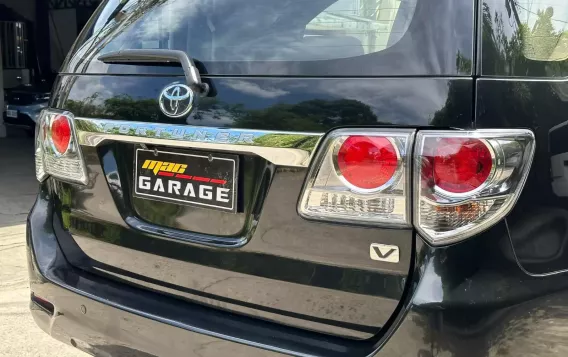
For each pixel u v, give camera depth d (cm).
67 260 219
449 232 145
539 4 162
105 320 196
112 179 204
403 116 149
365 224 153
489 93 146
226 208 178
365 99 153
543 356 156
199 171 182
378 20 159
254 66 172
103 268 212
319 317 165
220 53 181
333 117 156
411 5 156
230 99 172
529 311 151
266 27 178
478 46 147
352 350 158
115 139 196
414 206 147
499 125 146
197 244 184
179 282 192
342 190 155
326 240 159
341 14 167
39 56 1457
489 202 144
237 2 188
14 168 841
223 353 172
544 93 156
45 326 219
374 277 155
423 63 150
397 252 150
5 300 363
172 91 182
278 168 164
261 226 170
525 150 149
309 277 164
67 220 221
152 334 185
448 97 146
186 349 179
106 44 216
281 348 163
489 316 145
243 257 176
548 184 154
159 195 193
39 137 228
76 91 211
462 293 144
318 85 160
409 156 147
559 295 157
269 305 173
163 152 190
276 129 163
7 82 1366
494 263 146
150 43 204
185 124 178
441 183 144
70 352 305
